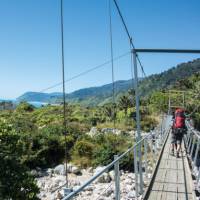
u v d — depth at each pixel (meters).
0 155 10.80
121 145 24.28
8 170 10.79
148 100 54.59
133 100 39.06
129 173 19.64
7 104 45.69
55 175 20.66
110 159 21.88
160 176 12.13
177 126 16.22
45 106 44.31
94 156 22.92
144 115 39.22
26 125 28.91
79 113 39.84
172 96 54.78
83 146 23.58
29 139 23.02
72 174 20.67
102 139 25.61
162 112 48.31
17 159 11.23
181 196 9.62
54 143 23.84
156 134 18.75
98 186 16.53
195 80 73.94
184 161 15.08
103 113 38.31
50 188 17.58
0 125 11.32
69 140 25.06
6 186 10.52
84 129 30.72
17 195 10.54
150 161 17.86
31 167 21.89
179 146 16.16
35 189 11.05
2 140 11.07
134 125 33.00
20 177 10.90
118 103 39.09
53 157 23.69
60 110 40.97
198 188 10.38
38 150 22.67
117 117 35.88
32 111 43.62
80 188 4.23
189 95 59.50
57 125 29.14
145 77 18.16
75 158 23.36
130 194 14.20
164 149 18.86
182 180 11.50
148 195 9.73
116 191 6.57
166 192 10.04
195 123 39.34
